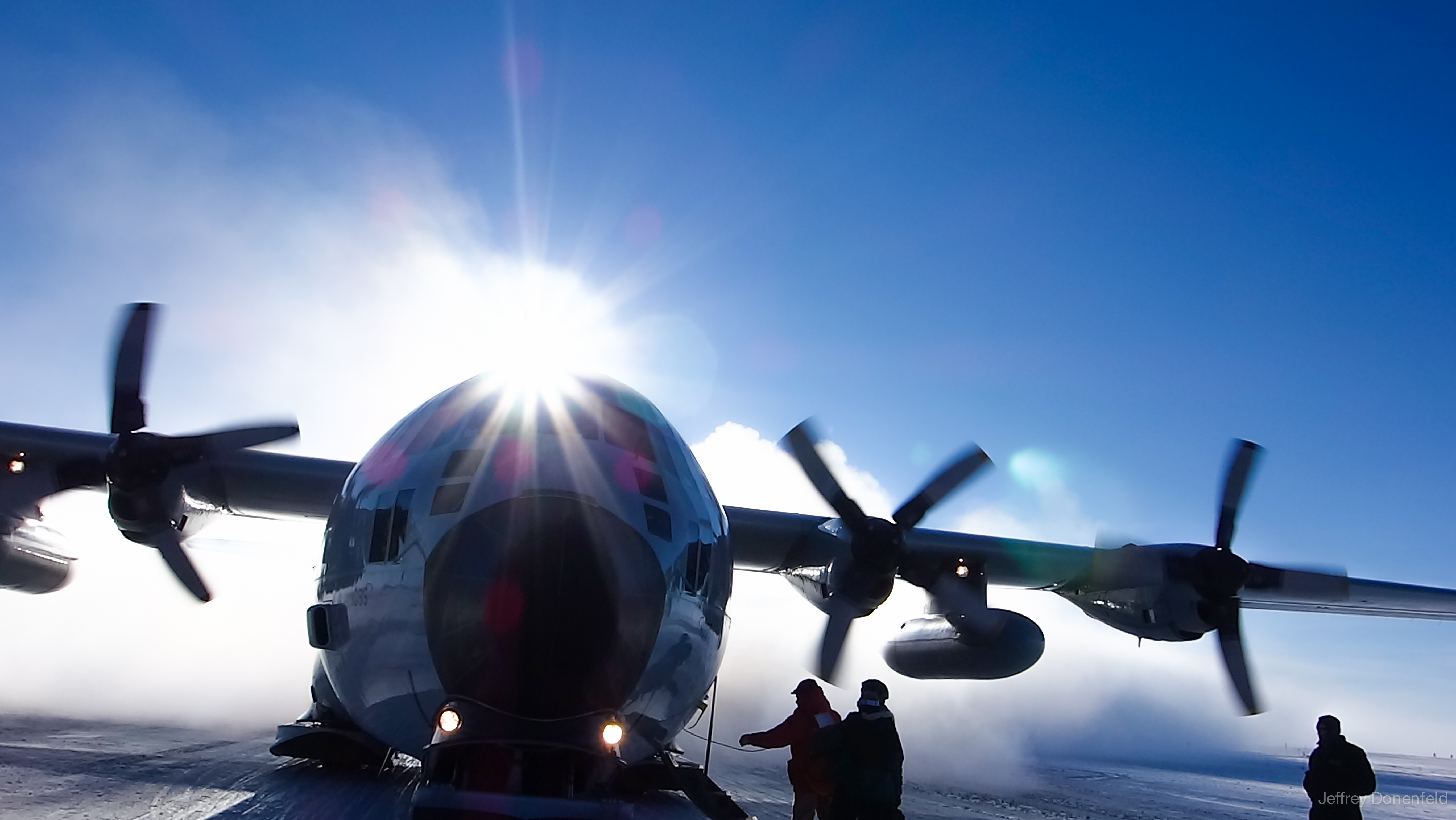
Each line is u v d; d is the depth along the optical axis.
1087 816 12.43
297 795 7.96
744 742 7.59
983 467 12.85
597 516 7.15
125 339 11.77
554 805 6.42
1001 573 14.95
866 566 12.23
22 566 12.85
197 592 12.13
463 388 8.43
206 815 6.79
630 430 8.19
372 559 7.56
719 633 8.36
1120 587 14.27
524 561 6.80
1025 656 13.66
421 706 7.21
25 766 8.90
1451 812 27.55
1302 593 14.09
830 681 12.22
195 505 12.62
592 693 6.75
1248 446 13.91
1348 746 9.16
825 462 12.55
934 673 14.64
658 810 8.64
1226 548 13.78
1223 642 13.42
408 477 7.70
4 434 12.43
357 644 7.62
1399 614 16.47
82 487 12.43
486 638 6.68
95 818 6.46
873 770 6.52
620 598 6.94
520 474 7.30
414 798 6.56
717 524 8.53
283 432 11.84
